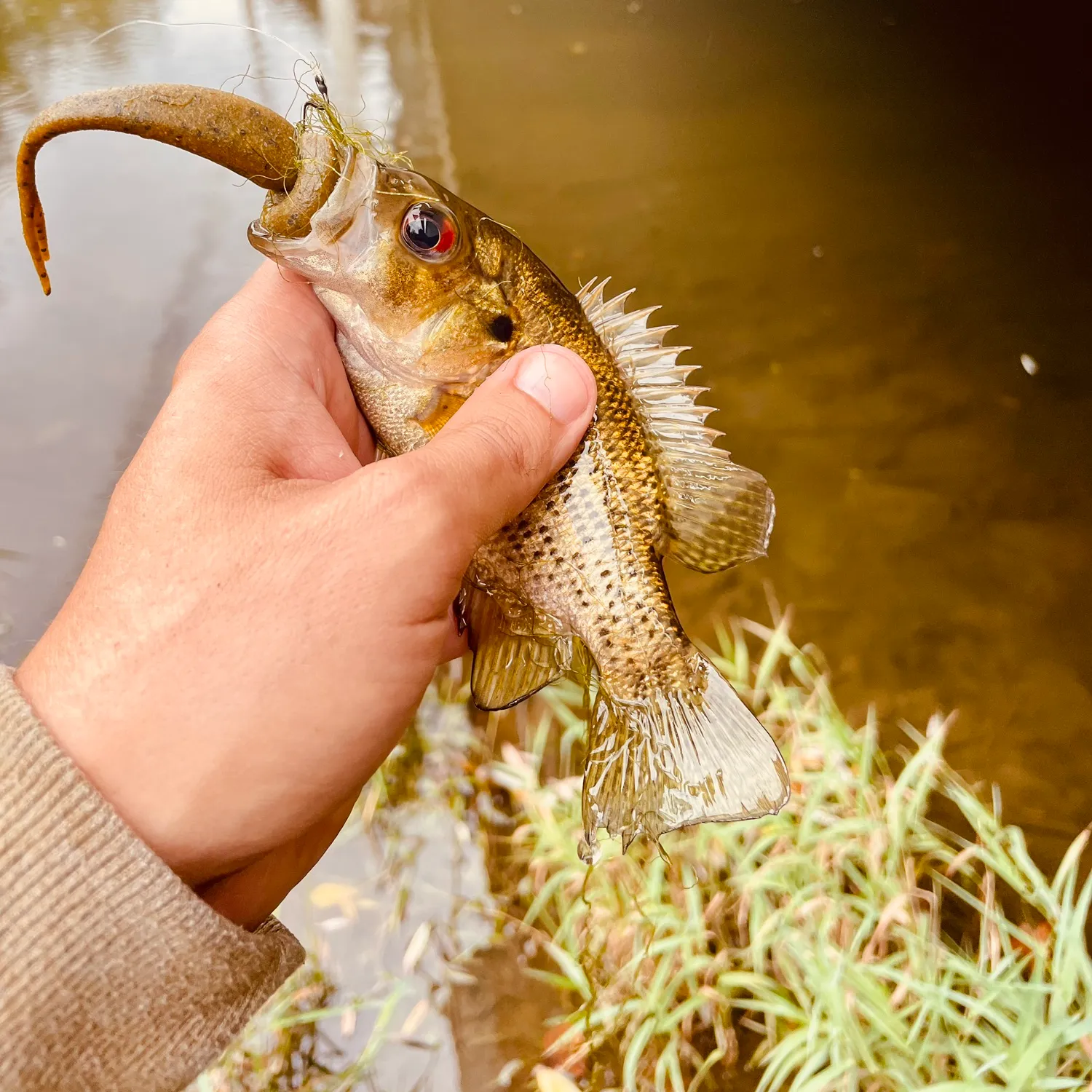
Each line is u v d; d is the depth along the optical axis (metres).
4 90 0.95
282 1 1.23
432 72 1.10
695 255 0.77
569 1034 0.33
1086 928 0.36
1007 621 0.47
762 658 0.46
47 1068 0.16
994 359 0.64
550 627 0.24
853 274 0.73
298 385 0.22
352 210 0.21
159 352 0.64
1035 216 0.79
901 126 0.95
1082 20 1.13
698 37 1.21
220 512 0.19
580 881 0.36
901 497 0.54
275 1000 0.34
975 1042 0.32
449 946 0.36
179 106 0.20
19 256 0.74
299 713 0.18
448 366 0.22
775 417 0.60
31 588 0.49
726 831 0.36
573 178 0.88
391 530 0.19
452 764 0.42
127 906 0.16
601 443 0.23
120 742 0.17
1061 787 0.40
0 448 0.57
